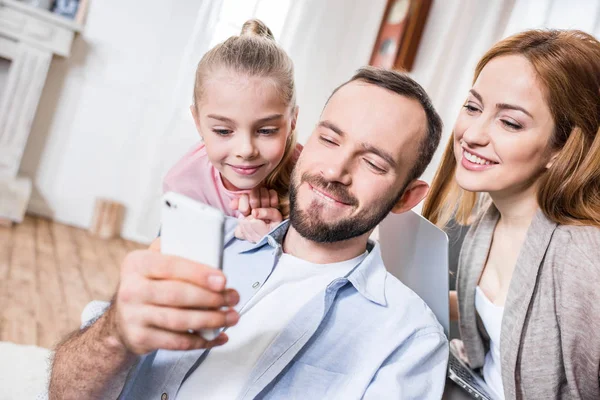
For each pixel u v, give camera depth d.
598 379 1.02
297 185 0.89
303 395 0.86
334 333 0.89
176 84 3.61
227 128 1.16
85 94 3.55
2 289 2.46
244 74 1.14
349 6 3.72
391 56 3.27
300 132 3.79
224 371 0.87
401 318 0.90
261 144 1.17
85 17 3.47
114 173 3.67
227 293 0.62
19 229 3.25
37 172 3.55
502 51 1.08
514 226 1.14
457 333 1.35
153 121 3.66
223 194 1.32
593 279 0.98
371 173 0.86
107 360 0.73
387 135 0.85
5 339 2.03
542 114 1.02
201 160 1.37
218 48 1.19
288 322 0.88
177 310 0.62
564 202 1.04
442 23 3.03
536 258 1.05
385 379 0.84
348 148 0.85
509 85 1.03
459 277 1.25
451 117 2.80
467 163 1.10
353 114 0.86
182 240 0.64
